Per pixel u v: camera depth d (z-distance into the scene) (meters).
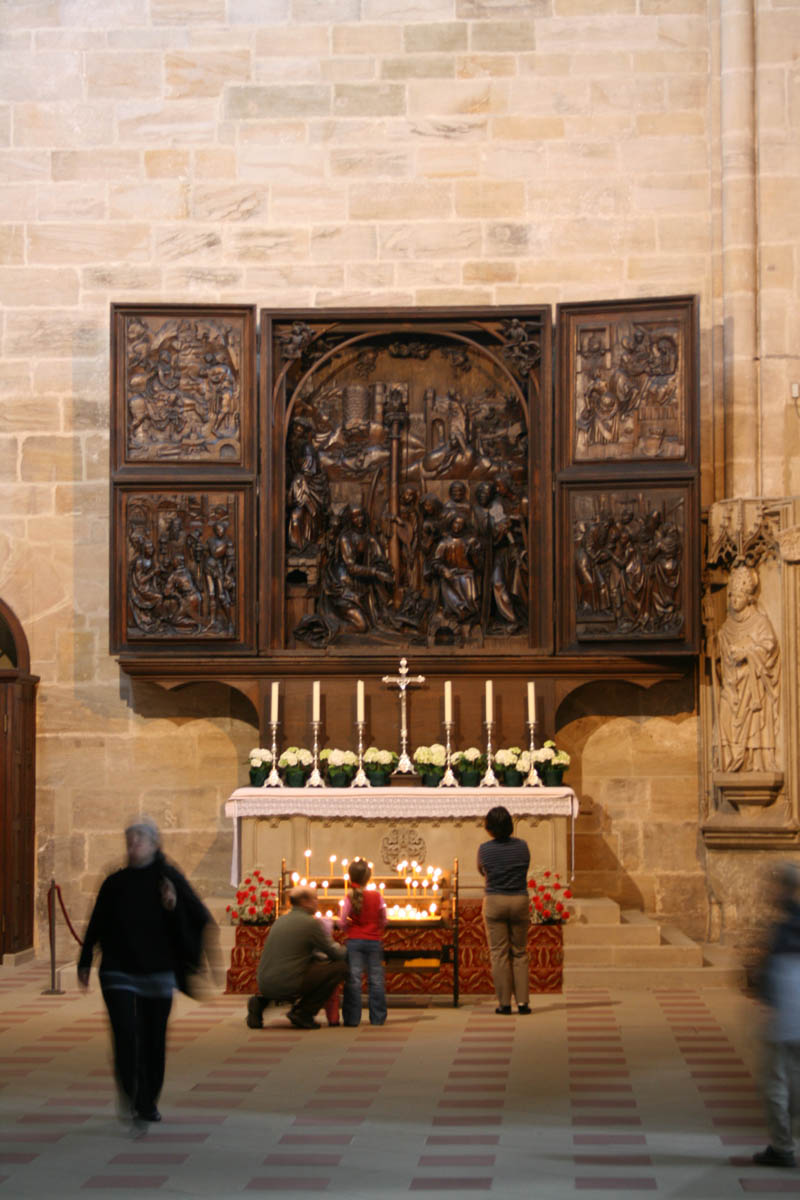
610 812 17.36
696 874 17.23
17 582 17.70
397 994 13.93
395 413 17.58
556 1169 7.67
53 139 18.05
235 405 16.92
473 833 15.70
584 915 15.63
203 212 17.95
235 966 14.23
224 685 17.56
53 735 17.58
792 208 17.23
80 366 17.89
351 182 17.91
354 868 12.58
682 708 17.38
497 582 17.25
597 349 16.75
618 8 17.84
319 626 17.22
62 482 17.80
